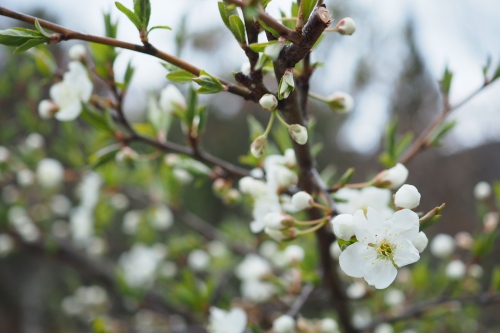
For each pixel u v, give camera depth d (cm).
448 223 100
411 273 46
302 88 28
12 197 66
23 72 62
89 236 63
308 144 29
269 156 35
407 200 25
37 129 59
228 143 106
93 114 34
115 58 33
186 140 34
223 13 26
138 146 56
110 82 33
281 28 24
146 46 26
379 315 45
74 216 63
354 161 108
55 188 63
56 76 36
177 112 33
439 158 106
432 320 47
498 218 41
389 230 24
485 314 75
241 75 26
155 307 61
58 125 80
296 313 34
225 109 109
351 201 32
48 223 69
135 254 62
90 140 54
